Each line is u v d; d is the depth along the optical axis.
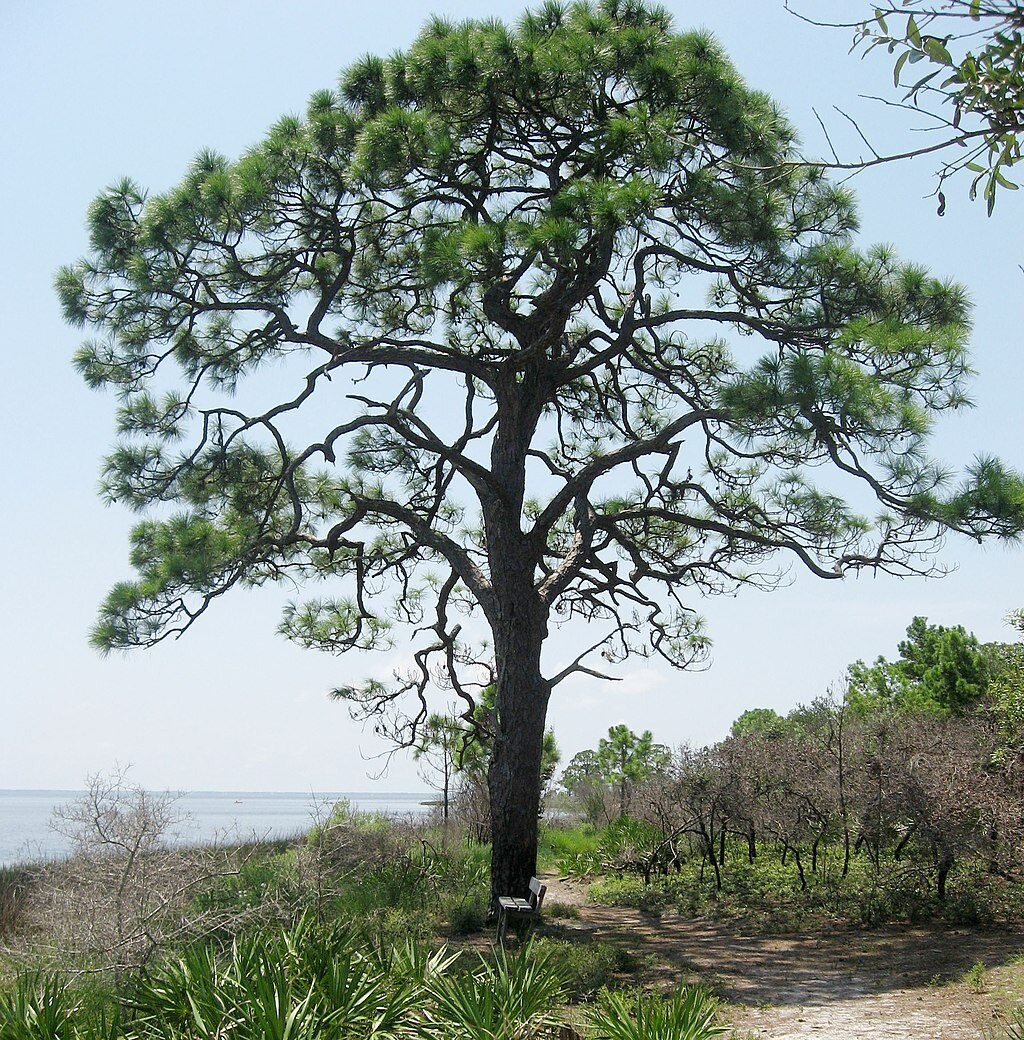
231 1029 6.45
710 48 13.50
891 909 14.06
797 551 13.73
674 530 17.73
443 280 12.15
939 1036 7.91
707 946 12.73
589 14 14.11
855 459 11.58
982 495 10.13
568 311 13.89
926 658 33.12
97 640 12.99
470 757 22.61
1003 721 16.66
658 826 21.14
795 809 17.02
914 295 13.18
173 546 14.16
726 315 14.24
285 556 16.78
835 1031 8.23
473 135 14.34
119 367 14.38
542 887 13.61
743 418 11.01
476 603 18.92
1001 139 3.42
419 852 18.59
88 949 8.42
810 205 14.42
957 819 13.87
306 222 13.97
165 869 9.02
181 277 13.73
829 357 10.64
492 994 7.08
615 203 11.75
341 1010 6.71
